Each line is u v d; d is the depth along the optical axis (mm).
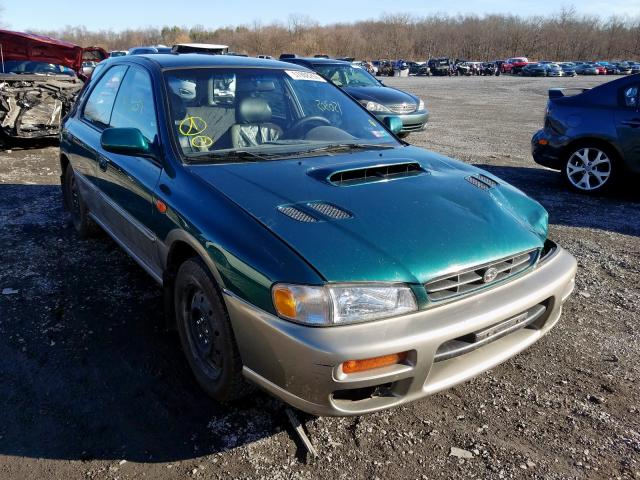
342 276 2023
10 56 9211
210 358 2541
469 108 17906
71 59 9672
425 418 2533
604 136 6422
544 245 2736
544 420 2539
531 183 7250
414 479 2168
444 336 2066
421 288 2115
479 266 2281
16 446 2281
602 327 3420
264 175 2660
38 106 8375
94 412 2500
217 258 2266
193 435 2375
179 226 2559
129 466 2191
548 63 58875
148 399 2602
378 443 2359
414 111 10266
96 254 4305
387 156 3123
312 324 1977
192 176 2662
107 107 3920
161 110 3066
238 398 2514
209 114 3162
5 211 5344
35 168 7297
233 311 2189
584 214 5848
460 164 3277
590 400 2693
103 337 3115
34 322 3248
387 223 2318
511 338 2553
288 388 2061
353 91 10109
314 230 2205
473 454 2312
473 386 2789
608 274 4242
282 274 2033
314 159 2951
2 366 2816
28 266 4035
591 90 6680
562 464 2268
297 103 3568
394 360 2033
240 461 2234
